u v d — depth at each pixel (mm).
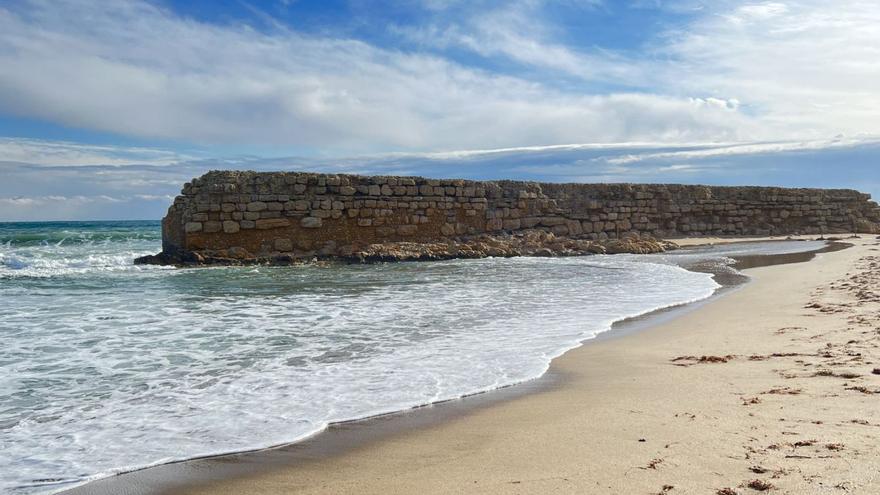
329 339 8547
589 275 16672
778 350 7176
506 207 27062
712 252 24125
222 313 10789
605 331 9039
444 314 10555
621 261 20938
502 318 10133
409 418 5297
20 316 10516
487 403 5668
